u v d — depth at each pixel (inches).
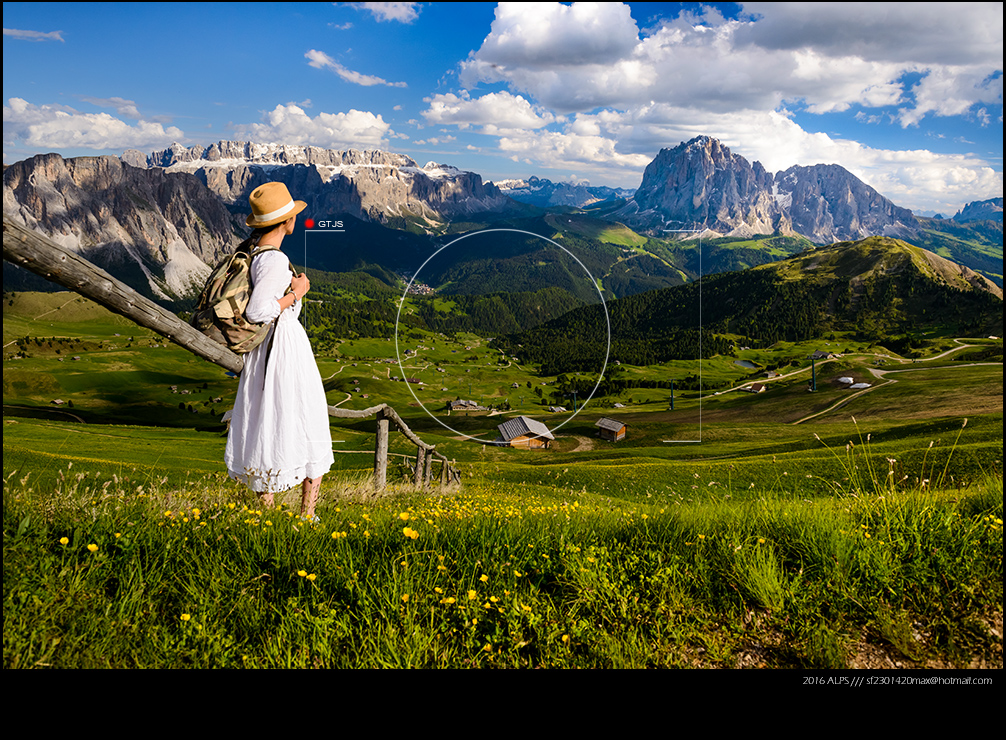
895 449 1958.7
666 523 209.8
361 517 219.5
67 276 139.1
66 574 155.8
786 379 6574.8
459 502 343.0
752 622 169.0
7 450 1066.1
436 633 157.6
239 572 167.9
